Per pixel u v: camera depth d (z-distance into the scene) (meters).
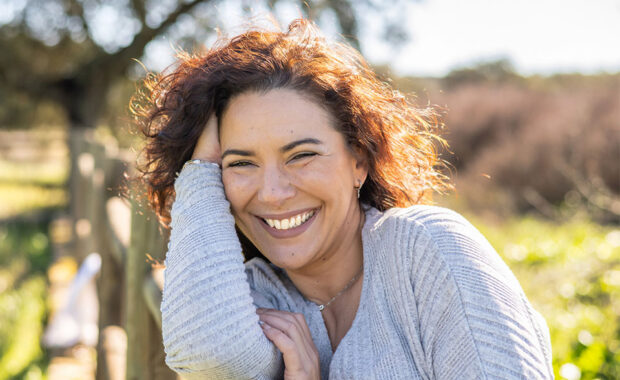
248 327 1.30
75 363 3.75
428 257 1.26
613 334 3.53
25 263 6.79
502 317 1.16
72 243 7.26
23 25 11.78
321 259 1.49
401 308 1.29
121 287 3.13
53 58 12.53
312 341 1.41
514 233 7.62
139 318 2.16
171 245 1.43
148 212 2.13
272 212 1.40
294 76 1.35
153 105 1.61
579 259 5.46
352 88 1.39
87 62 11.76
